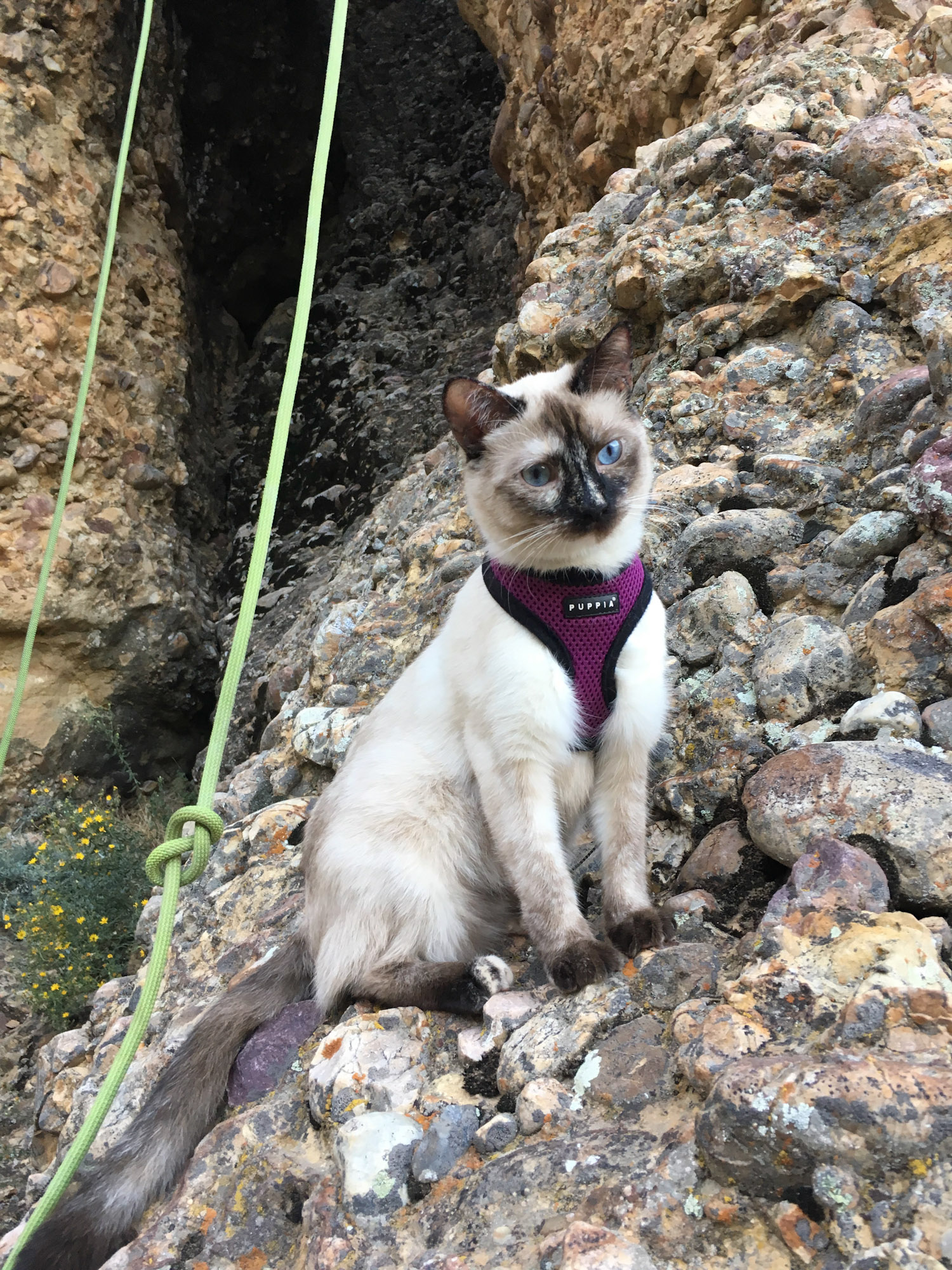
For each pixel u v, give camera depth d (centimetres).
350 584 111
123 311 159
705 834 48
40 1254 39
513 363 102
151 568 147
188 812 30
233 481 184
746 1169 28
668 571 62
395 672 83
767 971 34
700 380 78
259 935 61
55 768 137
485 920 49
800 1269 26
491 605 44
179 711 149
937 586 47
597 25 126
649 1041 35
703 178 91
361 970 46
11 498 138
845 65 91
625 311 90
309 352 194
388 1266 32
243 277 212
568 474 44
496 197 195
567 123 137
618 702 44
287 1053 46
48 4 149
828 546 57
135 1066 54
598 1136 32
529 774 43
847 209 79
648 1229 28
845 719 46
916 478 51
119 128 167
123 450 153
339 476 163
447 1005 43
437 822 47
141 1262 37
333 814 49
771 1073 29
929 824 37
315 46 217
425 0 239
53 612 136
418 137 221
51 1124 64
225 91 201
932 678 47
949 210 71
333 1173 37
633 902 43
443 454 119
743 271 79
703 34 110
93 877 108
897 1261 25
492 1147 34
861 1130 27
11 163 142
